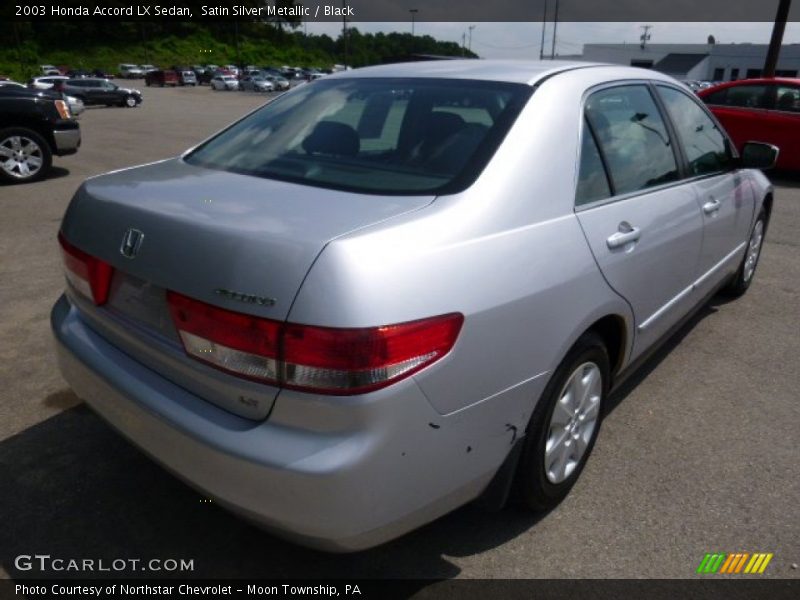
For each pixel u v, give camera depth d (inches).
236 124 122.6
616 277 100.2
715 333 173.3
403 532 77.7
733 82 416.2
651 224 111.0
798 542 97.9
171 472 82.1
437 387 73.5
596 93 108.3
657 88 129.1
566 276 88.6
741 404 137.1
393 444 71.2
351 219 76.6
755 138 405.1
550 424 94.3
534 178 89.3
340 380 67.9
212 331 73.4
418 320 70.8
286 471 69.6
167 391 81.7
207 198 86.7
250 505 73.4
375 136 101.0
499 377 80.9
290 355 68.6
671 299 127.0
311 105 116.7
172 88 2140.7
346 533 71.7
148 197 88.8
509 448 86.7
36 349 154.9
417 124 99.0
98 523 99.6
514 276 81.1
